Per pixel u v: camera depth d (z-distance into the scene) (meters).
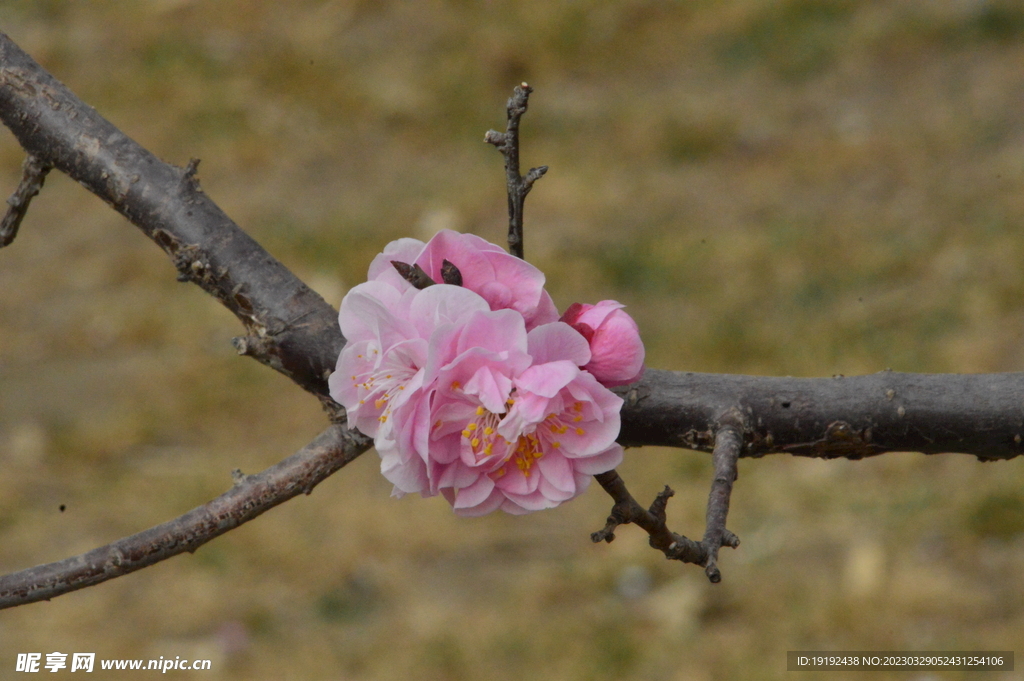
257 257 1.72
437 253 1.36
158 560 1.60
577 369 1.25
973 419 1.57
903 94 10.16
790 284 7.95
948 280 7.66
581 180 9.56
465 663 5.42
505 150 1.44
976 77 10.12
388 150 10.47
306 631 5.69
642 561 6.02
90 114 1.81
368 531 6.38
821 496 6.38
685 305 7.91
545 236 8.89
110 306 8.52
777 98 10.52
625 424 1.63
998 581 5.52
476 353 1.24
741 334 7.44
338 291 8.16
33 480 6.76
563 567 6.05
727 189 9.30
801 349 7.23
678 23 12.01
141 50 11.91
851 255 8.14
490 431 1.30
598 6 12.34
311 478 1.63
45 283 8.85
